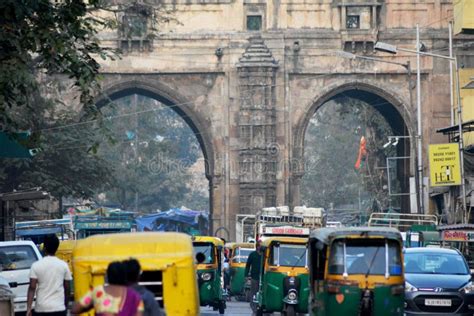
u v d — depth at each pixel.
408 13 83.50
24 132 34.56
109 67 82.25
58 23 30.94
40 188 71.00
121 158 121.88
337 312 29.16
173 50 82.88
